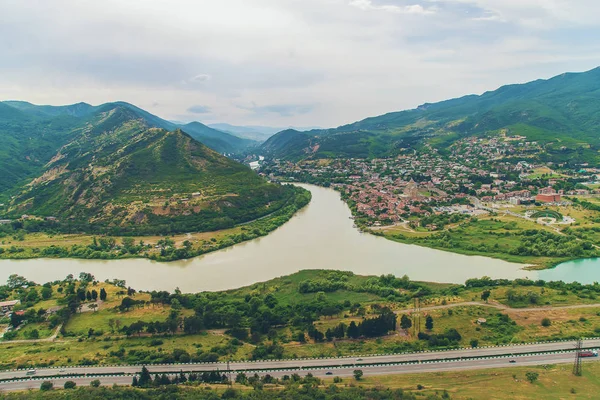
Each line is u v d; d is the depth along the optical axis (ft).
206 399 456.45
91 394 470.39
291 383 497.05
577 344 545.03
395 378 504.84
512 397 454.81
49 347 613.93
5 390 508.12
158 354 577.84
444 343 580.71
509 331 606.96
